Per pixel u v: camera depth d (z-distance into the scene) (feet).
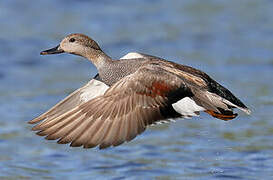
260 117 46.80
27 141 43.50
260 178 37.17
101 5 70.95
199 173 38.11
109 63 33.53
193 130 45.24
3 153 41.39
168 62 31.94
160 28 65.41
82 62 59.93
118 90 28.81
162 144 42.78
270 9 69.92
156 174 38.06
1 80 54.75
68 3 71.00
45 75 56.39
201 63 57.52
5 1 70.79
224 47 61.21
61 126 28.25
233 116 31.09
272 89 51.80
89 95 33.14
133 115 28.45
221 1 72.08
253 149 41.32
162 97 28.94
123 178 37.52
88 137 27.84
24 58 59.31
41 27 65.26
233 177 37.37
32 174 38.32
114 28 65.26
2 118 46.80
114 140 27.76
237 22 66.74
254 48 60.64
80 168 39.29
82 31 64.23
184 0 72.33
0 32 63.82
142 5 71.05
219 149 41.63
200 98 29.53
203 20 67.31
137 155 41.11
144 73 29.09
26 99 50.57
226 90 31.81
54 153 41.73
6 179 37.50
